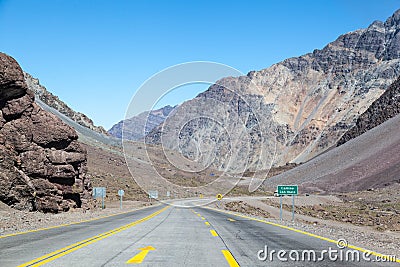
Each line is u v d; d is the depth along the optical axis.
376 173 110.88
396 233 32.00
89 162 82.25
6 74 26.91
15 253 10.37
